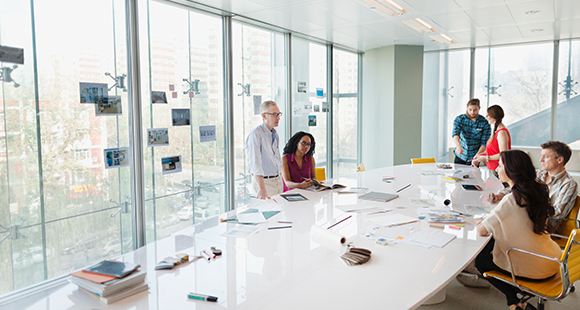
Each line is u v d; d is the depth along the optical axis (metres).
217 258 1.96
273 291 1.59
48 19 2.94
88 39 3.23
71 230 3.19
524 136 7.31
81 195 3.25
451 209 2.87
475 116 5.34
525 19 5.19
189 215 4.38
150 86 3.83
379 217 2.68
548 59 6.96
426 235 2.27
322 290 1.59
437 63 7.75
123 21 3.50
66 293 1.60
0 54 2.66
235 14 4.60
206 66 4.49
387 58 7.15
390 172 4.81
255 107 5.29
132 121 3.61
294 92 6.08
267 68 5.51
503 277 2.32
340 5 4.38
